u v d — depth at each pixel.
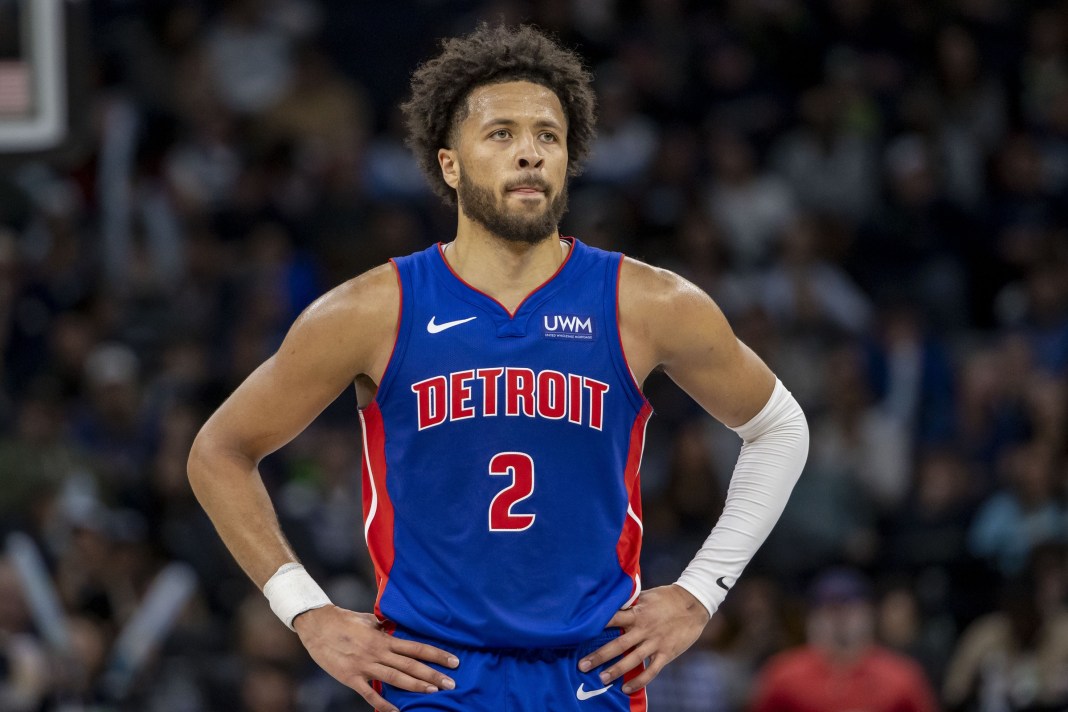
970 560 29.84
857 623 25.06
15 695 21.94
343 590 26.48
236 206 36.59
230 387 31.64
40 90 20.34
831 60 40.94
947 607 29.22
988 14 42.19
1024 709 25.73
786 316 34.66
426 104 11.70
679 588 11.55
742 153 37.62
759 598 27.44
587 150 12.05
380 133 42.09
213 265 35.03
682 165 37.62
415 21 43.91
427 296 11.16
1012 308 37.38
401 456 11.06
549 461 10.94
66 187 35.06
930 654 27.28
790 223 36.59
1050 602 26.31
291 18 42.03
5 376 32.09
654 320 11.27
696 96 40.03
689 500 29.20
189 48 39.88
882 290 36.69
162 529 27.58
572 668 11.02
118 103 36.81
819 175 38.25
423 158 12.03
